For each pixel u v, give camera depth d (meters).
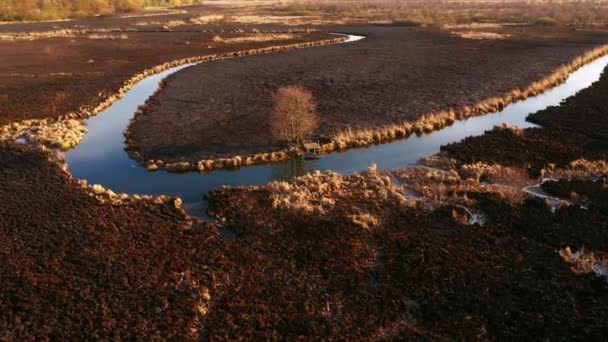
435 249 20.95
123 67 59.28
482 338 16.20
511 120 38.78
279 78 52.66
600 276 18.86
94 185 26.95
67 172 28.95
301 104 33.78
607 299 17.66
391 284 19.03
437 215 23.59
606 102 40.91
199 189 27.77
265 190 26.48
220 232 23.02
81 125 38.53
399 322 17.20
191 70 57.47
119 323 16.86
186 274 19.52
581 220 22.56
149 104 43.78
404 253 20.86
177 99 45.25
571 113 38.53
